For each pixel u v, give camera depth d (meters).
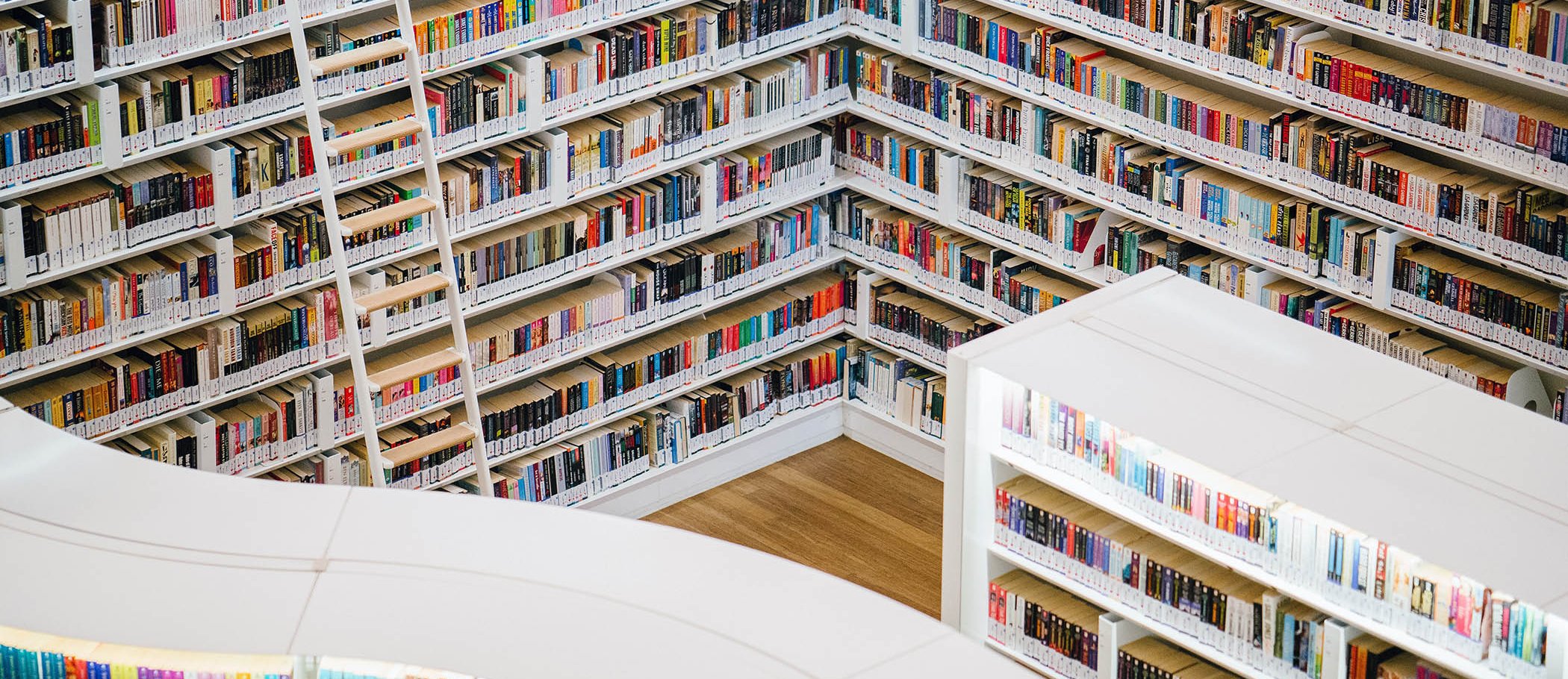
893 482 9.24
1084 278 8.20
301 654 3.81
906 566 8.59
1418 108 6.83
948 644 3.86
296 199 7.44
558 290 8.55
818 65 8.81
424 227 7.77
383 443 8.09
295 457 7.84
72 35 6.72
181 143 7.10
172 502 4.29
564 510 4.26
